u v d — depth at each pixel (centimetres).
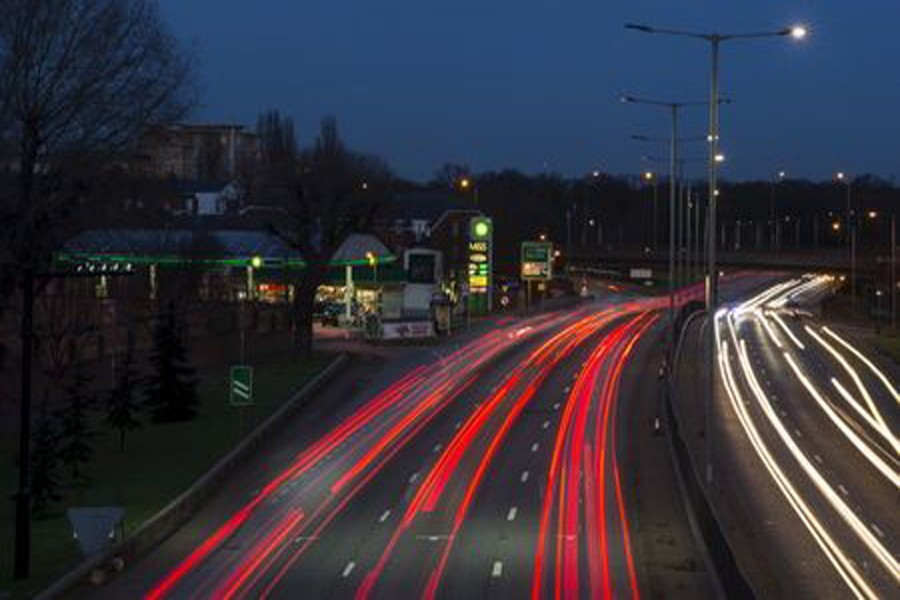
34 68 5541
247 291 11544
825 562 3756
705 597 3278
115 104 5844
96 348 7888
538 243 14962
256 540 4097
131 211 6812
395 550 3916
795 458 5862
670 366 8581
